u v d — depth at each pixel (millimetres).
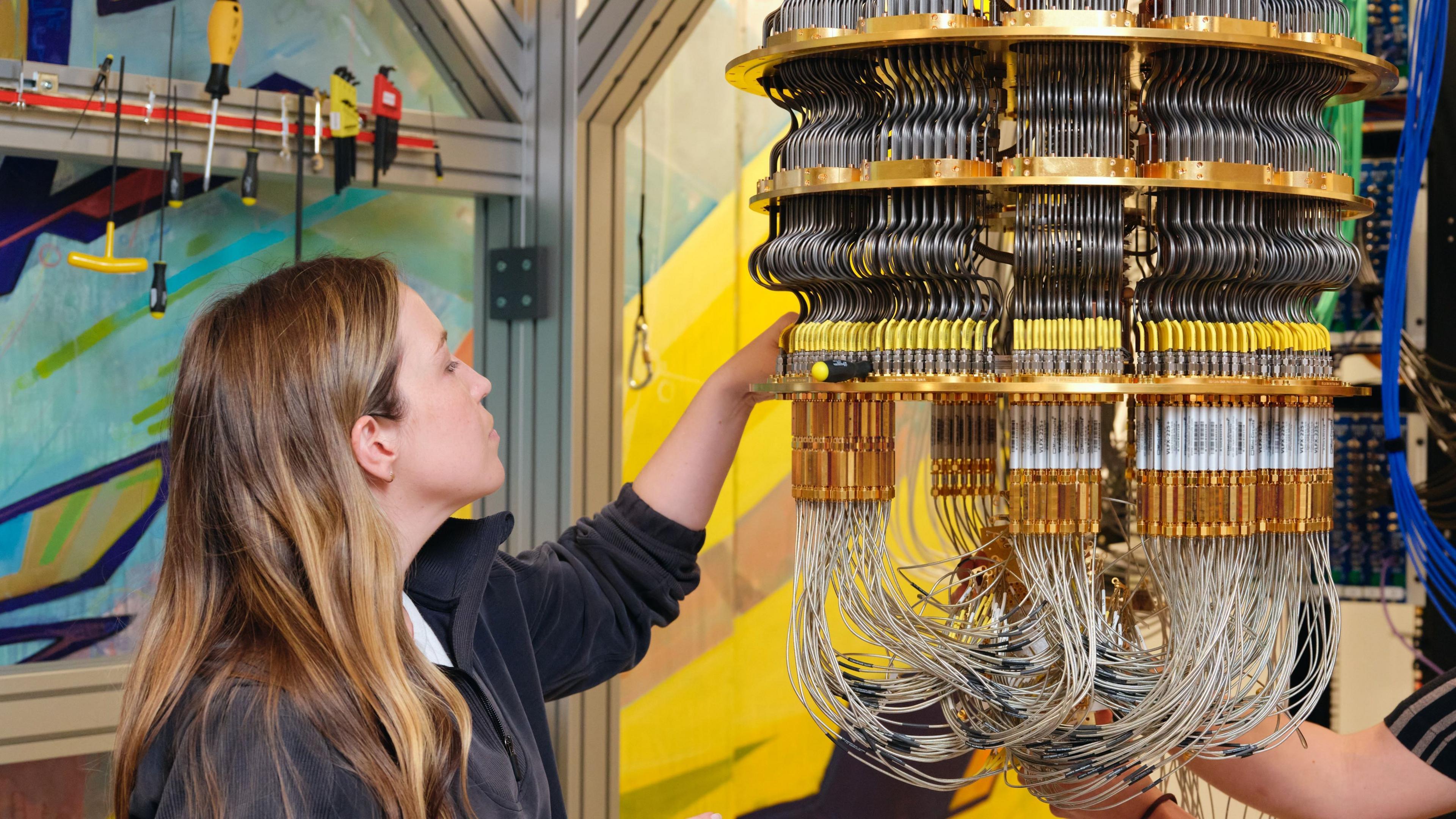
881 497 990
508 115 2406
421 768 967
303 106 2180
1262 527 950
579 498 2332
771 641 2938
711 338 2898
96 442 2307
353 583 1017
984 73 1011
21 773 2117
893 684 1029
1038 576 957
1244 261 933
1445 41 1658
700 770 2848
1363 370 2355
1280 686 973
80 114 1992
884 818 2938
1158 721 958
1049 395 939
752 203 1081
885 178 930
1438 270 2252
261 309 1086
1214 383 907
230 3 2074
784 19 1028
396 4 2295
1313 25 973
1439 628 2311
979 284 980
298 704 949
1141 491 965
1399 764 1302
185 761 929
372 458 1089
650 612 1443
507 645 1275
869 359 967
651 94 2752
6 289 2203
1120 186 903
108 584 2326
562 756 2314
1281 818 1354
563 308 2326
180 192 2057
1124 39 892
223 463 1042
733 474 2861
